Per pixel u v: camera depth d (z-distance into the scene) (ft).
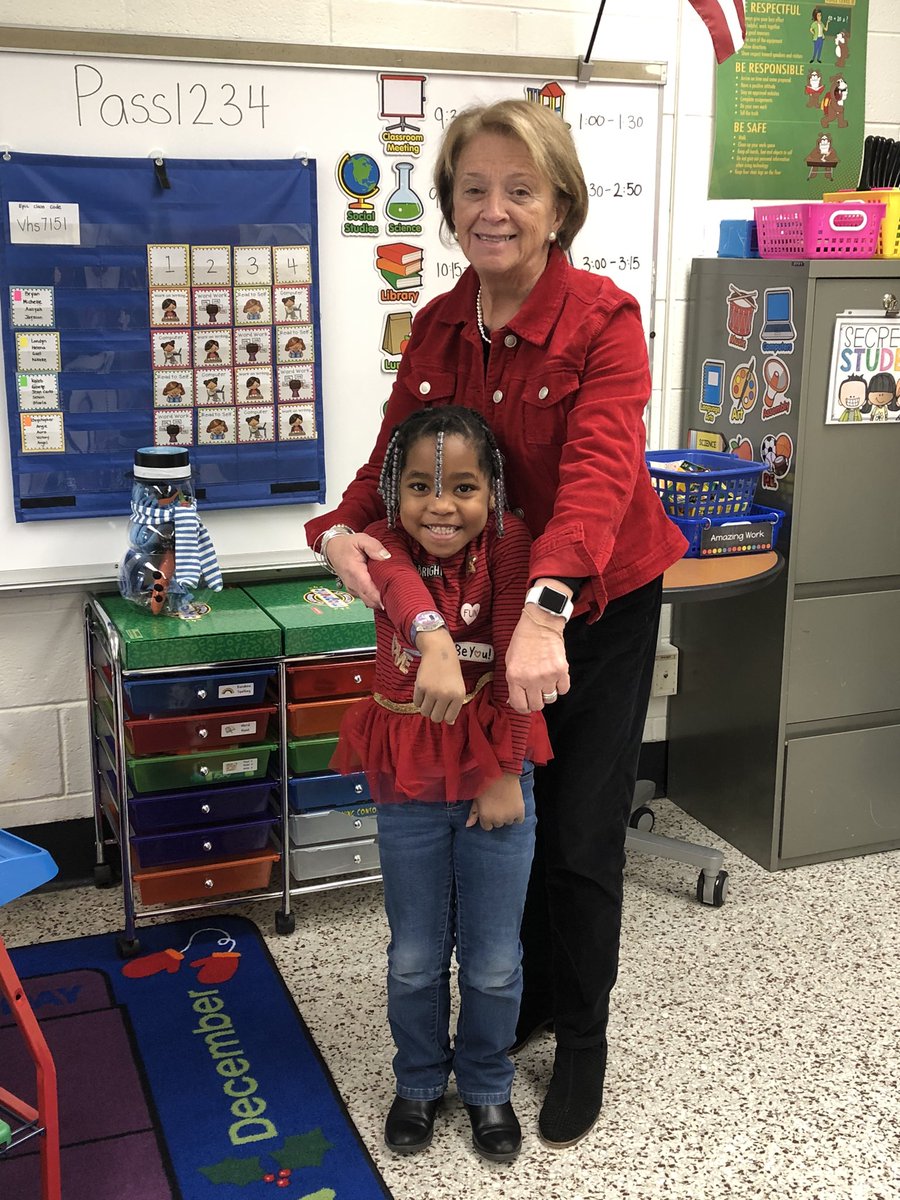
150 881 7.86
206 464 8.43
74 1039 6.99
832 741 9.30
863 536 9.09
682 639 10.23
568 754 5.91
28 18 7.50
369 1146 6.20
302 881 8.71
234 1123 6.31
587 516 4.86
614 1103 6.56
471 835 5.72
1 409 7.93
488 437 5.35
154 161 7.86
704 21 8.51
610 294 5.37
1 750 8.59
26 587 8.20
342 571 5.48
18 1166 5.97
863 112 9.88
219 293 8.19
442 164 5.41
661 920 8.55
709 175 9.53
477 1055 6.07
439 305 5.78
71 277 7.84
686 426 10.00
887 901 8.87
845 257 8.64
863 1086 6.73
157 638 7.47
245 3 7.99
